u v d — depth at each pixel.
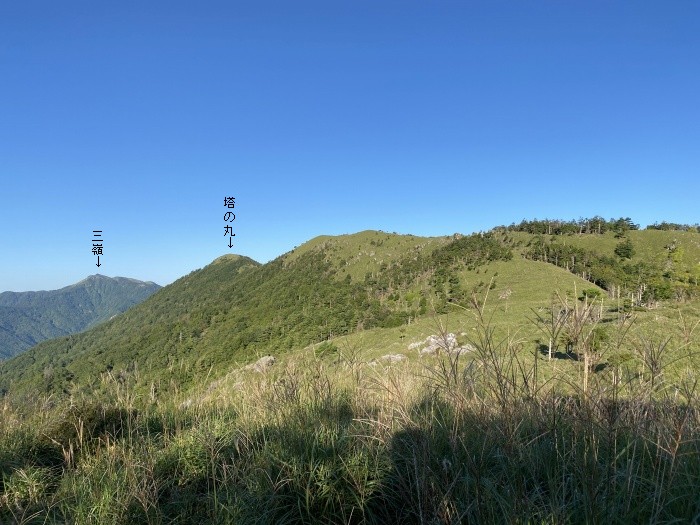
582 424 2.35
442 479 2.46
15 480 3.23
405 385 3.82
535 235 127.19
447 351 2.97
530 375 2.62
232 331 111.31
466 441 2.70
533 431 2.66
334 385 4.59
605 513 1.98
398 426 3.19
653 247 114.50
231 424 4.02
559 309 2.65
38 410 4.93
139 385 5.25
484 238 136.62
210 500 2.80
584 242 121.31
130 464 3.23
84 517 2.68
